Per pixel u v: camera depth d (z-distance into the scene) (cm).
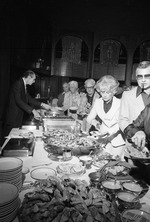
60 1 602
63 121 282
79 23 655
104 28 677
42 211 86
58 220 83
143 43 687
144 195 116
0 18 358
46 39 600
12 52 420
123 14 659
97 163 159
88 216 85
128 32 680
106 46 705
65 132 235
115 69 730
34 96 570
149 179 129
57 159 164
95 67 727
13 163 127
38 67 548
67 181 112
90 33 677
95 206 92
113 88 220
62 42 669
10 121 341
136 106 203
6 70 407
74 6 629
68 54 686
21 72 492
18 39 437
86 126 309
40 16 545
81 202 92
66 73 699
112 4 643
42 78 630
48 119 287
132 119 208
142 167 139
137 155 155
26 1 457
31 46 500
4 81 404
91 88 362
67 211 86
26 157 171
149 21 660
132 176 131
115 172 131
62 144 185
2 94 399
